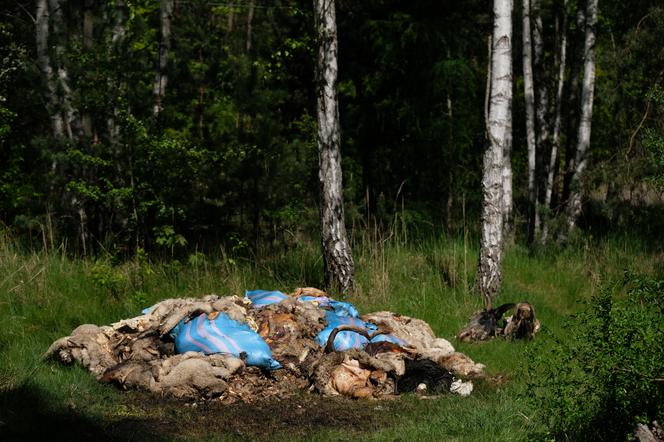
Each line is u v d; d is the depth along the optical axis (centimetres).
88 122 1523
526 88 1667
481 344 1053
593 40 1677
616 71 1722
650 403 596
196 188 1458
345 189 1578
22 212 1647
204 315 913
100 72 1386
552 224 1597
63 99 1424
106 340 927
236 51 1675
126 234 1440
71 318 1098
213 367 837
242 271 1311
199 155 1367
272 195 1444
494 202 1248
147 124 1380
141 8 1886
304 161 1507
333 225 1216
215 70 1614
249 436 723
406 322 1057
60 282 1177
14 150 1758
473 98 1941
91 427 731
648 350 603
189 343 884
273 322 948
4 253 1255
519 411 734
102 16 1554
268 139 1434
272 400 836
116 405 796
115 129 1417
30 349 948
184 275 1267
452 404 807
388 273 1288
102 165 1366
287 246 1455
